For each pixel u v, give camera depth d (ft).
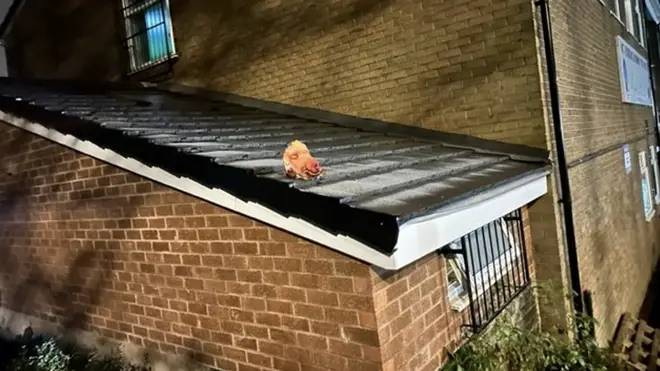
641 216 27.99
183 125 13.80
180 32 22.44
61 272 13.85
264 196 8.19
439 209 7.59
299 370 8.93
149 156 10.31
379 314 7.88
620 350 16.63
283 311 9.01
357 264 7.91
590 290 15.69
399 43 16.16
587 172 16.89
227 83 21.06
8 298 16.06
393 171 10.23
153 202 10.94
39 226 14.26
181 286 10.77
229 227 9.59
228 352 10.09
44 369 12.94
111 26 25.34
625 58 25.86
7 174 14.94
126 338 12.35
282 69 19.21
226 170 8.70
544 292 14.02
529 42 13.76
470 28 14.71
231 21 20.57
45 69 29.35
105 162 11.82
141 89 23.15
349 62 17.37
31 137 13.84
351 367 8.23
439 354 9.47
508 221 13.19
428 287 9.32
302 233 8.18
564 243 14.16
